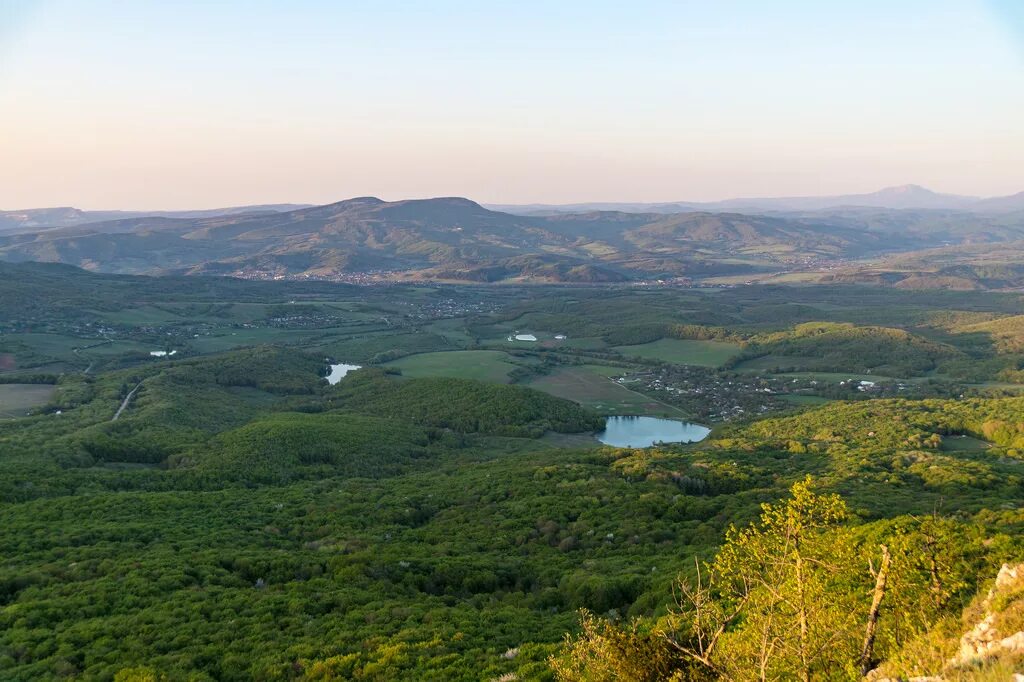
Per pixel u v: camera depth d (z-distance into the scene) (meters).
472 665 38.41
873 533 43.00
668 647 26.25
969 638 21.50
